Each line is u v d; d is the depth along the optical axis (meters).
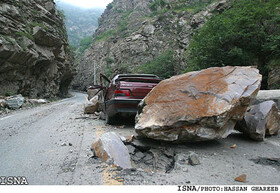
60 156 3.35
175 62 34.19
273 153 3.40
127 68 51.38
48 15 26.48
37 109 12.70
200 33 17.95
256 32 12.88
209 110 3.28
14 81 18.80
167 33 50.28
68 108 12.80
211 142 3.96
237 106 3.40
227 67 4.04
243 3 16.81
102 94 7.59
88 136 4.62
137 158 3.36
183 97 3.68
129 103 5.32
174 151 3.47
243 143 3.96
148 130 3.51
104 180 2.49
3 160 3.31
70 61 40.69
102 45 78.88
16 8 19.14
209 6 37.50
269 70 12.05
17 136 5.06
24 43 18.27
